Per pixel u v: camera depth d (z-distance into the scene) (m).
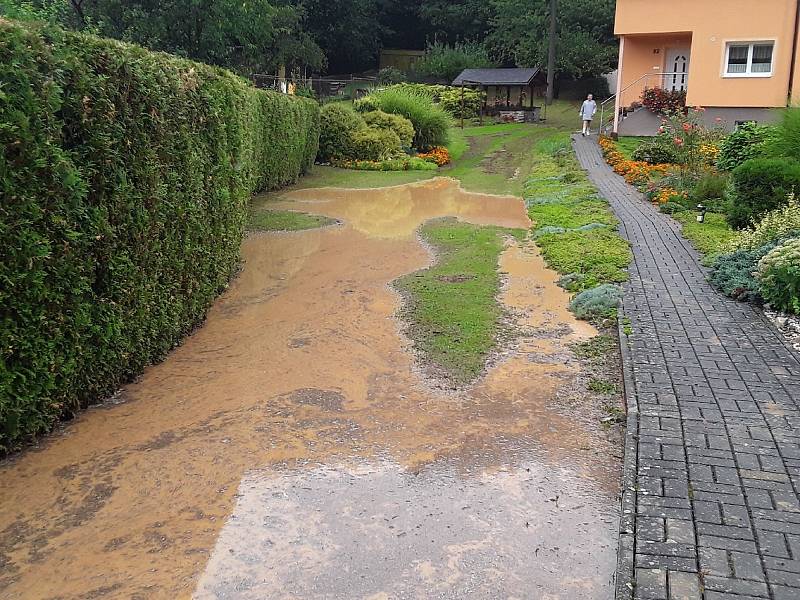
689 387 5.32
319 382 5.77
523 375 5.91
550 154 23.14
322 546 3.60
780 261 7.10
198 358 6.34
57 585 3.30
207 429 4.92
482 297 8.20
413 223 13.52
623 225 12.20
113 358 5.40
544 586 3.30
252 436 4.81
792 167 10.62
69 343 4.80
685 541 3.42
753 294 7.53
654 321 6.95
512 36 44.06
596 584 3.32
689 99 21.22
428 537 3.68
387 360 6.25
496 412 5.22
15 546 3.60
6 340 4.17
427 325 7.18
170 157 6.24
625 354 6.04
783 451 4.32
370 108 26.39
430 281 8.97
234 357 6.36
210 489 4.14
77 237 4.72
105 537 3.68
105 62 5.05
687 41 23.64
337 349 6.55
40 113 4.29
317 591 3.26
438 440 4.77
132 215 5.50
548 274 9.31
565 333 6.96
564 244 10.51
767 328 6.73
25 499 4.02
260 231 12.66
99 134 4.94
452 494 4.10
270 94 17.41
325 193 18.03
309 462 4.46
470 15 49.47
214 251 7.75
